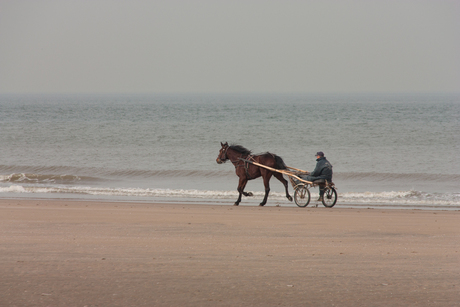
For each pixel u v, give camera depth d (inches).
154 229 395.2
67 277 228.5
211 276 233.9
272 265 260.1
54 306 185.9
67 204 597.6
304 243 333.1
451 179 925.8
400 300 196.9
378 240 348.8
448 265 262.1
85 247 308.0
